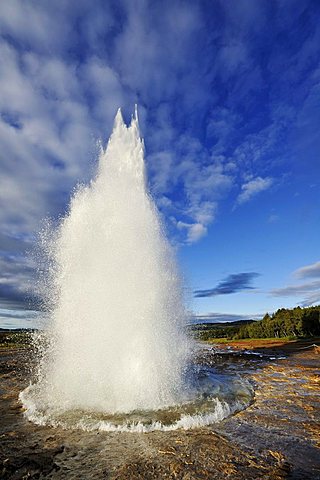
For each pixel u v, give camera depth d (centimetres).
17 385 930
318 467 411
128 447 481
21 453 464
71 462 437
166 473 402
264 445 483
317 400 745
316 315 3120
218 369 1228
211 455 450
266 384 933
